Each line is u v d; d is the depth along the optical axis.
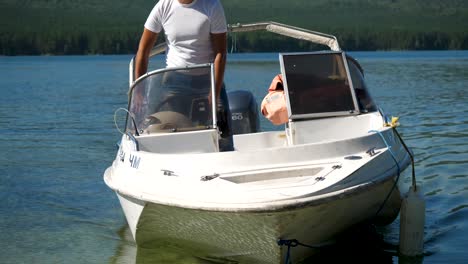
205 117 9.58
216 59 9.84
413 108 24.91
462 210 11.34
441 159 15.08
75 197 12.90
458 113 23.22
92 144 18.27
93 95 32.47
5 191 13.25
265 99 10.77
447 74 47.38
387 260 9.25
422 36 155.38
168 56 10.17
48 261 9.45
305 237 8.27
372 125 10.14
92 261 9.45
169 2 9.90
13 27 198.62
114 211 12.01
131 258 9.56
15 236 10.57
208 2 9.77
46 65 71.50
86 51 143.75
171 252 9.71
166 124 9.62
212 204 7.76
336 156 8.74
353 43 154.75
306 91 10.23
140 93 9.89
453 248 9.62
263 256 8.55
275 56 106.50
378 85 36.31
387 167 8.85
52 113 24.92
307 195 7.63
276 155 8.55
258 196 7.65
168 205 8.09
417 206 9.21
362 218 9.06
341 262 9.20
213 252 9.11
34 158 16.34
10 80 44.78
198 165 8.52
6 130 20.69
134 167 9.09
